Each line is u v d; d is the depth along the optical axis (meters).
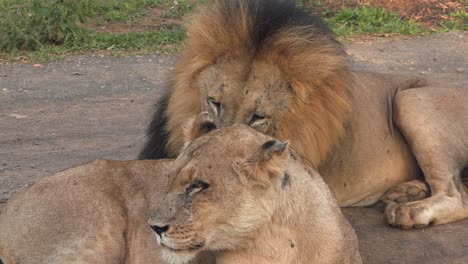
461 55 20.64
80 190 8.36
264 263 7.62
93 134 14.73
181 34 21.44
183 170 7.33
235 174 7.31
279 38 9.43
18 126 15.12
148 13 23.81
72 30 20.73
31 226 8.27
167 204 7.27
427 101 11.08
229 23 9.65
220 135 7.51
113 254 8.27
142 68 19.08
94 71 18.77
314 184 8.08
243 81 9.35
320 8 24.03
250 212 7.37
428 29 22.70
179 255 7.34
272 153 7.29
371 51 20.81
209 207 7.28
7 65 18.97
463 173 11.40
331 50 9.81
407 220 10.38
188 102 9.94
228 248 7.59
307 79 9.54
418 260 9.73
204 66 9.75
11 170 12.70
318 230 7.82
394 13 23.59
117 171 8.54
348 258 8.16
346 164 10.69
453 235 10.32
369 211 11.07
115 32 21.95
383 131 11.04
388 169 11.05
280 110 9.45
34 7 20.83
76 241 8.20
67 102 16.66
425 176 10.91
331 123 9.87
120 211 8.34
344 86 10.02
